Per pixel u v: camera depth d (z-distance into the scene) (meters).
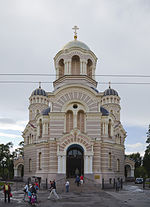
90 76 61.69
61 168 48.22
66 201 29.84
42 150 53.00
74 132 49.53
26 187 31.64
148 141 67.75
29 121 76.69
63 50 60.03
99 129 52.31
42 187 47.31
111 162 54.25
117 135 70.31
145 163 69.44
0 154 95.19
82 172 49.41
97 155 50.75
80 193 38.84
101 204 27.38
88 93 54.00
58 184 46.75
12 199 32.66
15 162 76.81
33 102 80.88
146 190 47.03
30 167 64.56
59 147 49.06
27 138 70.25
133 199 32.16
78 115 53.97
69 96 53.84
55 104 53.44
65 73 58.75
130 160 82.44
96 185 46.06
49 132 52.66
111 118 57.16
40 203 28.41
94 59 61.91
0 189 46.62
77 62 61.19
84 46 61.34
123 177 64.94
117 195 36.75
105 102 82.94
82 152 50.69
